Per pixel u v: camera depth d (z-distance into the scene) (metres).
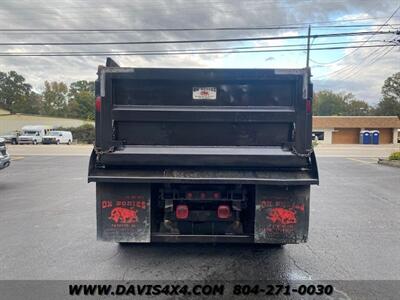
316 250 4.68
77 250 4.67
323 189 10.03
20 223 6.09
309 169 3.90
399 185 10.88
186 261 4.25
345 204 7.86
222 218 4.00
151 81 3.88
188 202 4.07
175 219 4.05
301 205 3.88
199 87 3.91
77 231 5.58
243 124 3.93
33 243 4.98
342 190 9.85
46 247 4.80
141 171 3.90
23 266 4.12
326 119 53.22
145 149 3.92
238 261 4.26
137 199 3.89
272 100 3.91
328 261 4.29
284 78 3.83
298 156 3.86
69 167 16.28
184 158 3.88
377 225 6.03
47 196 8.73
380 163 19.27
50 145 40.16
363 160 21.59
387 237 5.31
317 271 3.98
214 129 3.95
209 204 4.07
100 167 3.93
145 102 3.92
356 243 5.00
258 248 4.72
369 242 5.05
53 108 99.12
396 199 8.49
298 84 3.84
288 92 3.90
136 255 4.46
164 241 3.97
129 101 3.92
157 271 3.96
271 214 3.89
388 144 50.25
